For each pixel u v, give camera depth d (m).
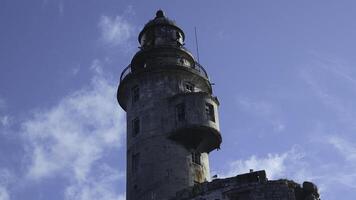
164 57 61.50
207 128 54.16
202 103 55.75
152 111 56.94
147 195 52.03
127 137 58.28
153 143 54.78
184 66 59.88
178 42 64.69
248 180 48.06
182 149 54.50
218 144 55.91
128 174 55.75
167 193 51.38
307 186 48.88
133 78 60.09
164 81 58.78
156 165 53.38
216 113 56.69
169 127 55.34
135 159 55.56
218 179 48.81
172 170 52.88
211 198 47.94
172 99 56.88
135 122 57.88
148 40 65.38
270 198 46.69
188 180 52.88
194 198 48.78
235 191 47.41
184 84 59.56
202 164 55.28
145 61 62.22
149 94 58.28
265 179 47.78
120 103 63.50
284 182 47.66
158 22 65.31
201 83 61.16
